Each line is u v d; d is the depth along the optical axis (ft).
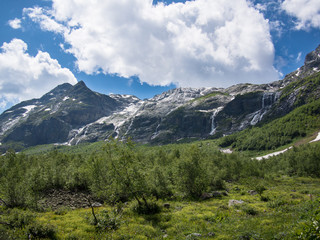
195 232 50.42
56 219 60.49
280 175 282.56
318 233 27.45
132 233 49.90
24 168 165.37
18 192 76.23
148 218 65.21
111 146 73.31
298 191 138.10
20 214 54.75
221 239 43.37
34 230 45.68
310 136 531.91
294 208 64.13
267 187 165.17
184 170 123.03
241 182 195.83
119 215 62.75
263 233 42.55
